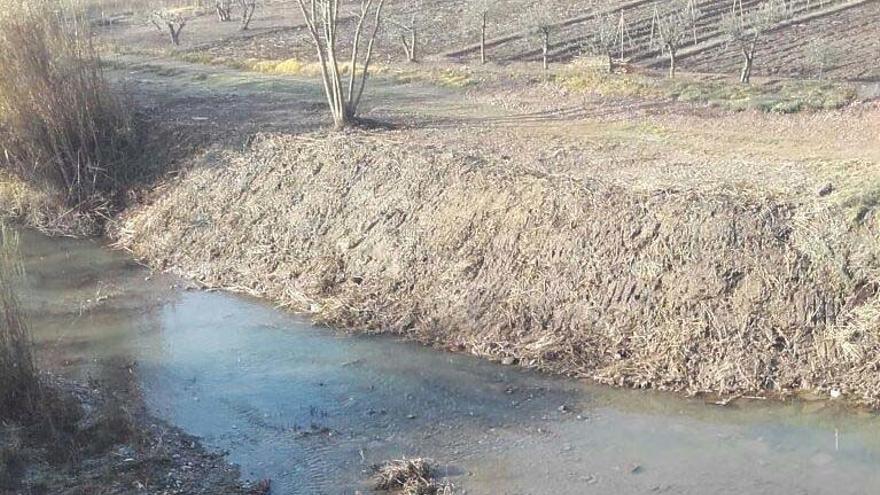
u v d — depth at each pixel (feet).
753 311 45.32
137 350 50.98
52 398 41.65
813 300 44.73
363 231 58.90
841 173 52.47
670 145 64.28
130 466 38.45
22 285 60.80
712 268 46.83
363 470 38.68
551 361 47.16
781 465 37.65
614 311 47.96
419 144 66.13
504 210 54.13
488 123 75.46
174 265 63.62
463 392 45.03
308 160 66.23
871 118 68.54
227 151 71.36
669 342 45.83
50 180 73.51
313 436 41.55
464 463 38.88
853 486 35.99
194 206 68.03
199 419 43.27
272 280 58.85
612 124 72.95
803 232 46.34
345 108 74.84
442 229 55.67
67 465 38.19
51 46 72.33
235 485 37.52
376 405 44.09
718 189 50.78
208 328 53.57
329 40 72.84
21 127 72.54
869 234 45.39
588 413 42.52
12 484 36.47
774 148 61.72
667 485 36.60
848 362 43.09
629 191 51.57
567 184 53.72
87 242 69.41
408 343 50.49
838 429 40.04
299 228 61.72
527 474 37.81
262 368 48.26
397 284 54.75
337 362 48.62
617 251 49.32
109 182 74.23
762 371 43.75
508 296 50.75
